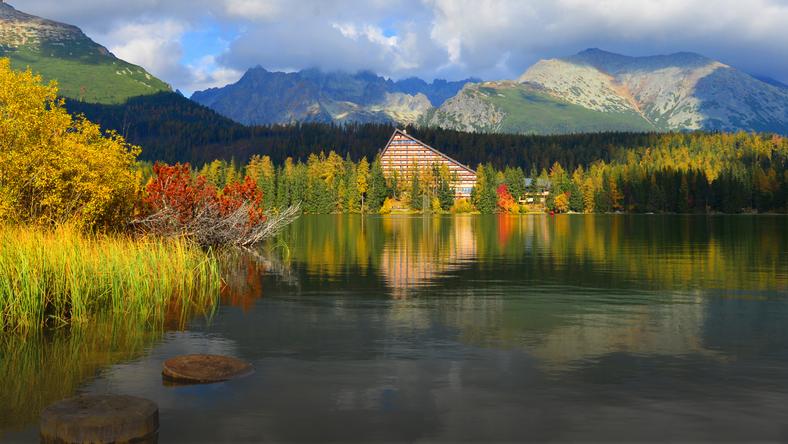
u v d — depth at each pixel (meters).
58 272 15.50
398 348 12.18
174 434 7.77
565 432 7.86
